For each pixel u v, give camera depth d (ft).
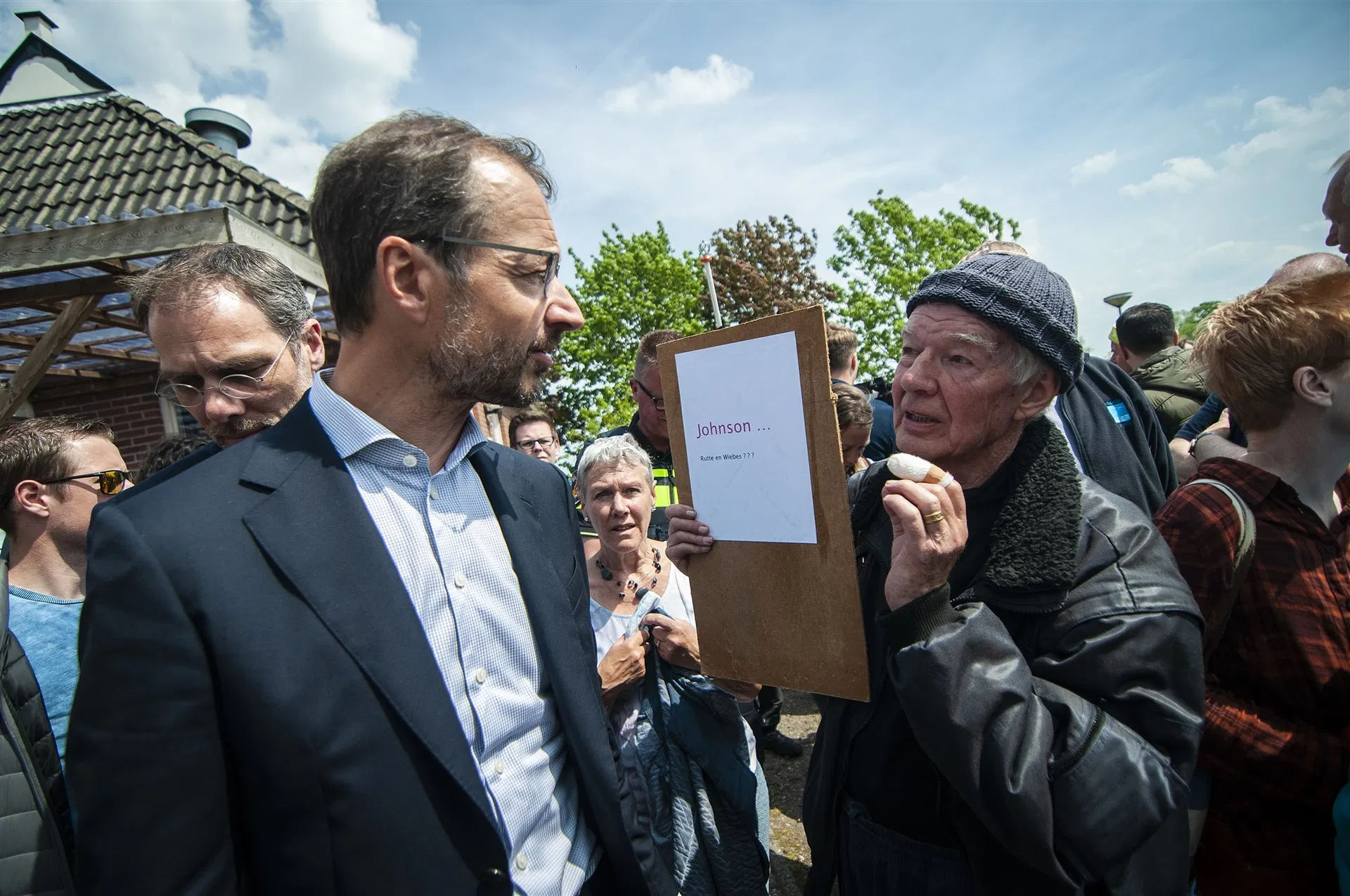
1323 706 4.25
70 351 17.69
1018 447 4.00
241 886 2.79
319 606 2.81
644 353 10.21
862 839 4.23
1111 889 3.55
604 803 3.61
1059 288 3.77
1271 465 4.67
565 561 4.08
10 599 5.06
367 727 2.79
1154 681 3.44
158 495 2.84
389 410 3.33
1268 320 4.48
